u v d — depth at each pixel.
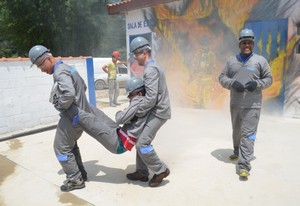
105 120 3.97
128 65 10.70
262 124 6.50
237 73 3.89
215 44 8.02
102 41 28.92
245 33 3.86
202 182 3.90
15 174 4.50
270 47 7.02
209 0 7.91
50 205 3.57
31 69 6.87
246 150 3.92
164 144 5.45
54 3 25.09
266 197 3.49
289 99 6.91
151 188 3.81
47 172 4.52
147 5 9.19
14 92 6.63
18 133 6.52
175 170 4.29
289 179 3.90
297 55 6.64
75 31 26.75
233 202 3.41
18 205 3.63
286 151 4.89
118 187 3.89
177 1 8.59
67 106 3.57
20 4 25.17
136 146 3.66
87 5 25.84
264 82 3.82
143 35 9.88
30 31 25.81
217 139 5.64
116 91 9.88
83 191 3.83
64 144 3.77
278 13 6.77
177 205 3.41
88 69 8.26
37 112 7.10
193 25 8.39
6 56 30.00
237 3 7.40
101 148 5.45
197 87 8.62
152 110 3.62
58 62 3.73
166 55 9.26
